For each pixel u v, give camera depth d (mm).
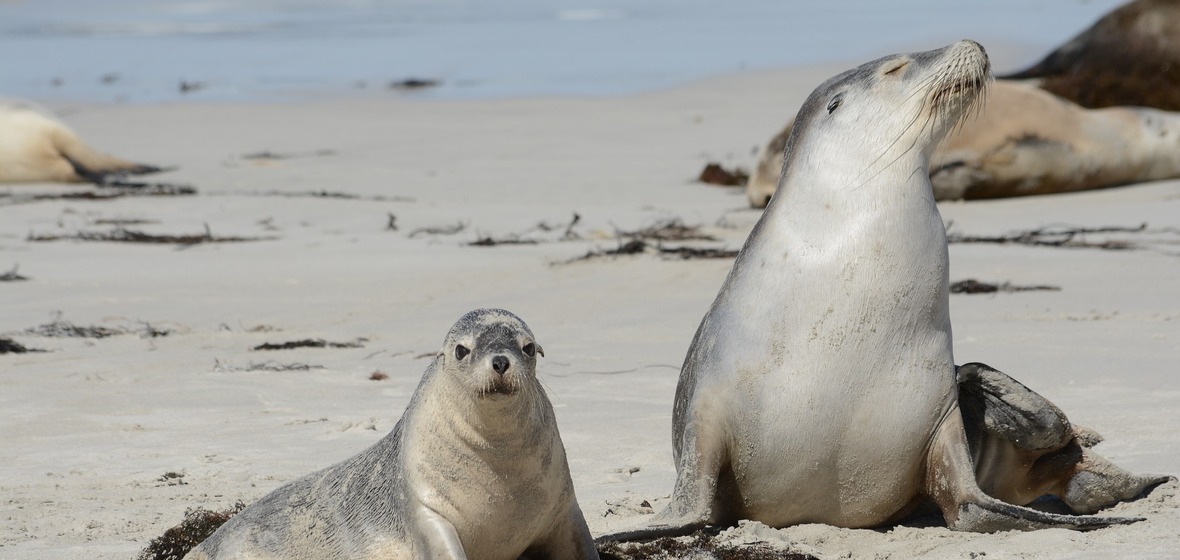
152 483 26500
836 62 138750
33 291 48438
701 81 126938
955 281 46438
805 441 22625
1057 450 24094
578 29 190750
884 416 22422
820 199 23078
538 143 94500
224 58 161000
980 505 22172
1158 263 49219
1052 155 72062
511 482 18891
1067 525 21750
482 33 187625
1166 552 20016
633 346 39312
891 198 22672
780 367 22578
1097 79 100875
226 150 95250
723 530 23422
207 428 30984
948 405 22766
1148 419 28766
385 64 151375
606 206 69750
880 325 22312
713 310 24203
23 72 151000
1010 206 69375
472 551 19203
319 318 44250
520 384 18016
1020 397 23031
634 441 29219
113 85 138250
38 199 72375
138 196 73375
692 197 73188
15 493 25812
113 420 31766
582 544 20094
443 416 18750
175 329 42562
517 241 58125
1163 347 36000
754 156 87625
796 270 22797
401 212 66938
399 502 19281
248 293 48125
